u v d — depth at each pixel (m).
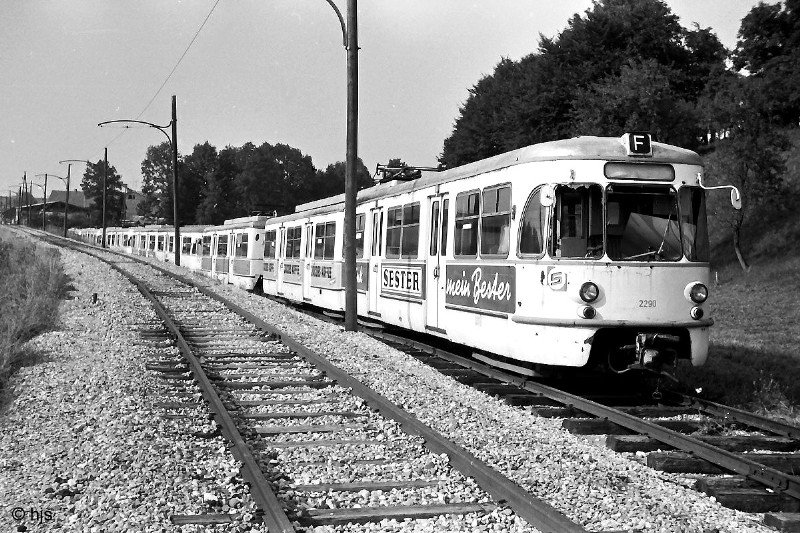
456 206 12.90
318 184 106.38
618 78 32.66
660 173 10.19
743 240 31.31
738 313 21.55
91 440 7.15
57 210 142.38
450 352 14.23
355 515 5.28
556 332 9.98
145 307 19.41
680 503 5.80
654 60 32.25
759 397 10.84
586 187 9.99
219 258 38.28
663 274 10.02
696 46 49.31
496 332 11.28
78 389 9.62
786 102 41.00
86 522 5.04
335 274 21.14
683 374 12.02
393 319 16.17
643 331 10.02
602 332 10.05
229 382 10.23
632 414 9.45
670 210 10.22
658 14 45.28
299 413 8.56
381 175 18.16
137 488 5.68
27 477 6.11
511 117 47.47
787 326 18.80
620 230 10.02
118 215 130.00
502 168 11.12
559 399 9.88
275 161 100.44
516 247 10.64
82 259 38.84
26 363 11.53
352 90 18.06
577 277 9.88
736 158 28.42
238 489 5.74
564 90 44.19
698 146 38.69
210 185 102.56
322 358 11.94
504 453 6.95
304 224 24.94
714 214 29.84
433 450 7.00
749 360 13.53
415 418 8.02
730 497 6.11
